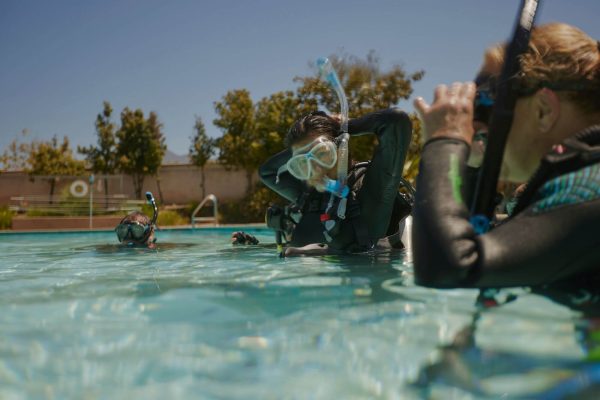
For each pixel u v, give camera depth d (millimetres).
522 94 1236
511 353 836
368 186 2688
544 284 1179
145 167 29812
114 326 1097
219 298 1398
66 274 2123
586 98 1194
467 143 1279
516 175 1345
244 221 24312
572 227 1057
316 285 1576
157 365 834
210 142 29125
